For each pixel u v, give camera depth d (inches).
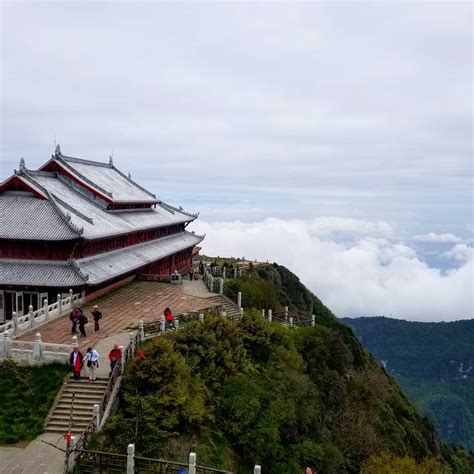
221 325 1531.7
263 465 1266.0
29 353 1294.3
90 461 976.3
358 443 1641.2
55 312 1720.0
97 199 2460.6
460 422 7170.3
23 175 2090.3
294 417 1418.6
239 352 1505.9
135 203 2746.1
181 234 3614.7
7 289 1861.5
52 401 1171.9
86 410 1137.4
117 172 3275.1
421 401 7810.0
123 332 1594.5
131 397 1145.4
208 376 1338.6
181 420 1160.2
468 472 3016.7
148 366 1203.9
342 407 1804.9
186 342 1397.6
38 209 1996.8
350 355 2172.7
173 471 1016.2
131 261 2316.7
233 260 4630.9
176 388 1178.0
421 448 2161.7
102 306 1977.1
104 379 1225.4
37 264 1887.3
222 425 1264.8
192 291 2370.8
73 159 2696.9
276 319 2236.7
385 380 2696.9
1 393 1203.2
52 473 947.3
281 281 4084.6
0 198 2060.8
